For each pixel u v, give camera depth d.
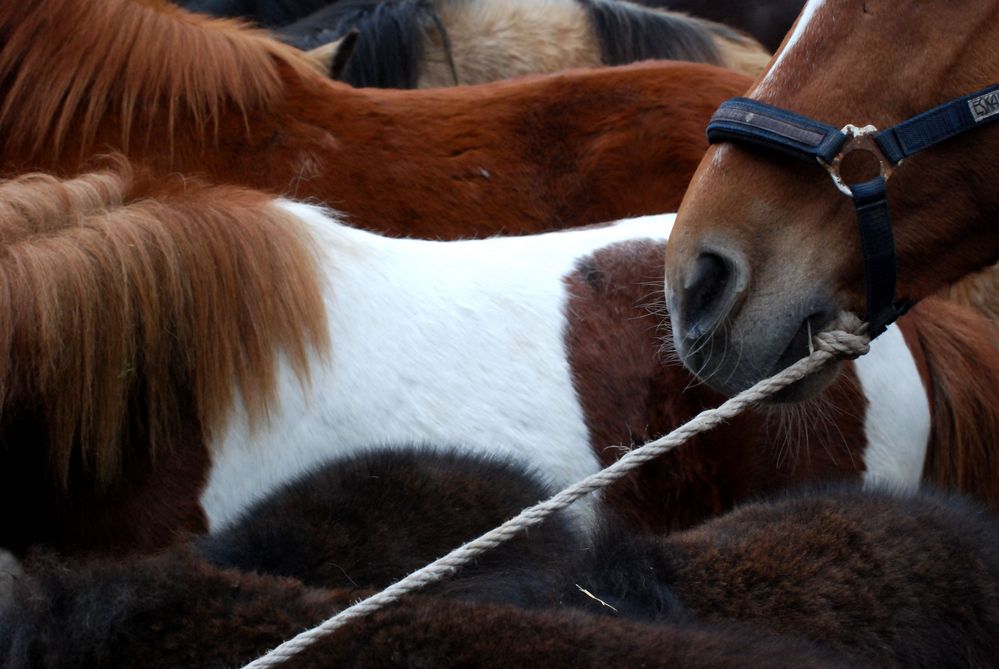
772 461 2.56
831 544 1.86
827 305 2.10
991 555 1.94
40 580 1.58
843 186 2.06
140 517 2.18
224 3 6.17
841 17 2.16
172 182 2.47
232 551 1.80
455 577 1.83
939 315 2.90
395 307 2.43
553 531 1.99
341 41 4.56
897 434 2.66
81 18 3.47
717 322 2.06
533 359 2.44
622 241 2.69
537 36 5.62
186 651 1.50
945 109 2.11
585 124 3.81
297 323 2.30
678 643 1.49
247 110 3.60
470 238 3.67
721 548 1.87
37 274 2.12
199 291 2.23
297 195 3.57
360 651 1.47
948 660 1.80
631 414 2.47
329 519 1.89
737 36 6.16
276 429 2.26
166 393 2.20
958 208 2.18
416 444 2.23
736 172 2.11
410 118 3.75
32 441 2.13
